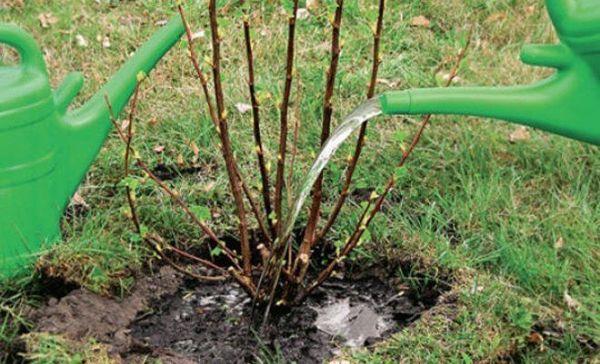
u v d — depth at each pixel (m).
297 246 1.93
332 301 1.85
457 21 2.60
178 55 2.41
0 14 2.64
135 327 1.78
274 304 1.81
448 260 1.86
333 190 2.04
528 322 1.73
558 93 1.68
